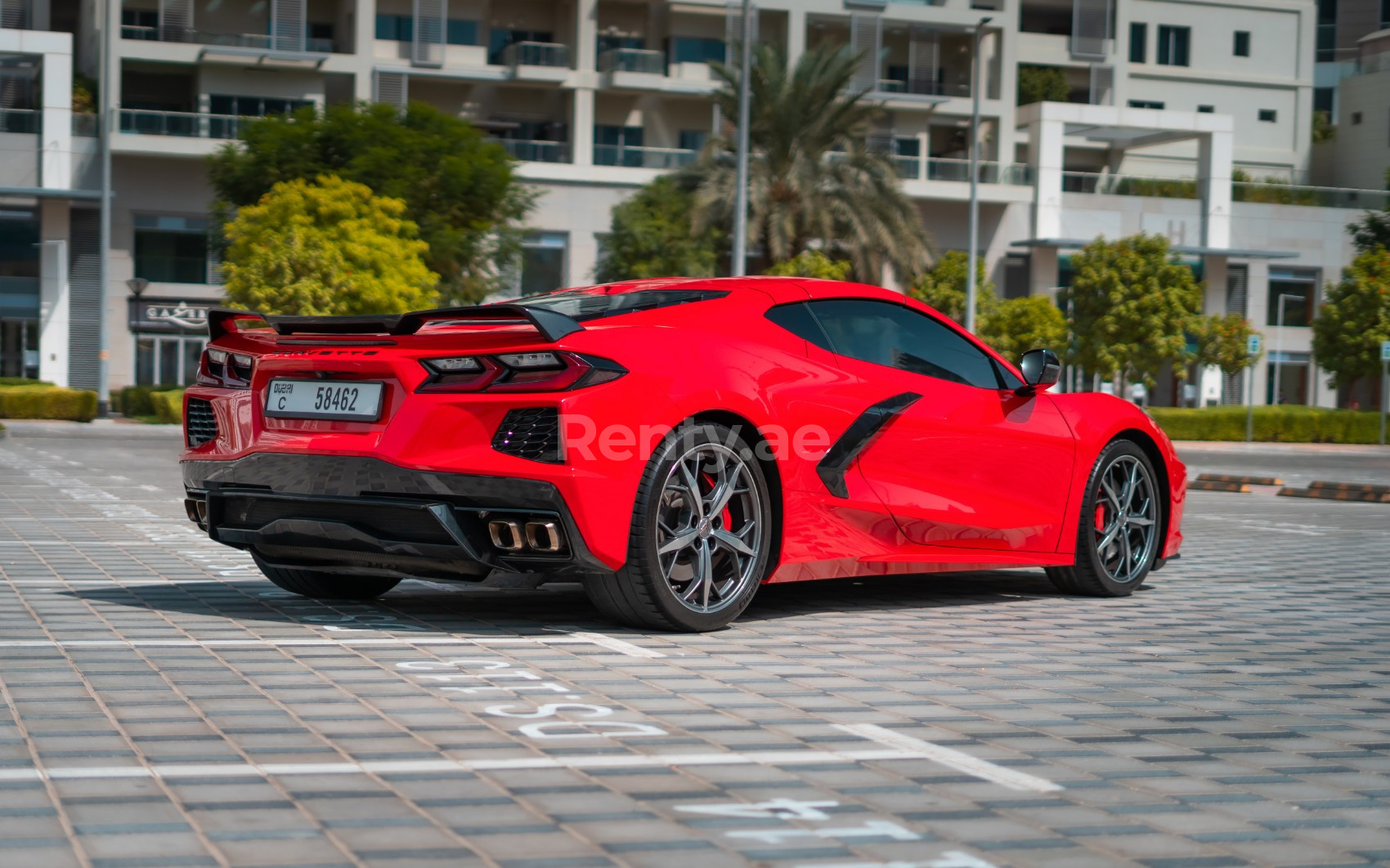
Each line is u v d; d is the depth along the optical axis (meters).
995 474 5.97
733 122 42.47
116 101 44.69
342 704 3.76
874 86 52.59
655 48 51.22
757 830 2.71
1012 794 3.03
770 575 5.28
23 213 44.78
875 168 42.84
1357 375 45.34
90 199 44.56
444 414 4.75
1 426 26.55
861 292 5.82
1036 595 6.49
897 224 42.78
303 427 5.05
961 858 2.57
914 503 5.64
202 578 6.43
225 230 34.72
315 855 2.49
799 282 5.70
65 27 52.59
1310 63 62.44
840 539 5.42
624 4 50.75
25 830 2.60
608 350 4.82
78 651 4.45
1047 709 3.93
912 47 53.94
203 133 44.81
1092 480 6.36
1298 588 7.03
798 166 41.75
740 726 3.61
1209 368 47.78
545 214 48.69
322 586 5.78
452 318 4.84
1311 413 40.81
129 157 45.31
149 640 4.67
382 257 33.41
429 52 48.25
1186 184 55.34
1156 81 60.69
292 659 4.39
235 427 5.28
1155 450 6.66
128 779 2.98
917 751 3.38
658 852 2.56
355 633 4.90
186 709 3.66
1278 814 2.93
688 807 2.86
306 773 3.05
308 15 48.69
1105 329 43.78
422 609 5.56
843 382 5.48
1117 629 5.48
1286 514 13.22
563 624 5.20
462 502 4.74
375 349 4.94
